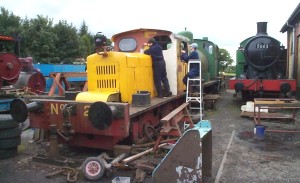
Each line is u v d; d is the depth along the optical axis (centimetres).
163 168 418
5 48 1155
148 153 546
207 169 492
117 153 562
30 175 509
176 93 839
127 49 834
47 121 584
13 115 568
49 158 558
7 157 593
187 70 959
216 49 1574
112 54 652
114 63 649
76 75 1018
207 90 1437
